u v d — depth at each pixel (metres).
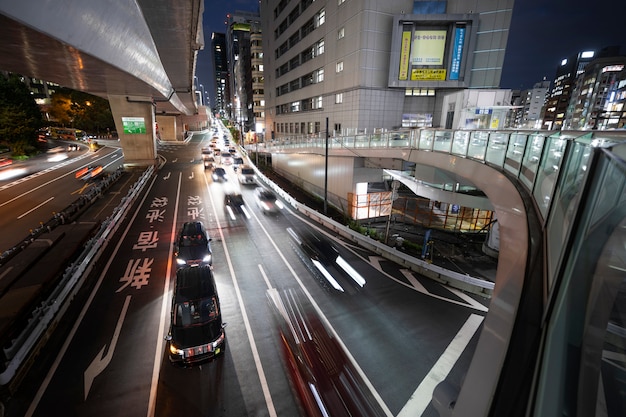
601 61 70.19
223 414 8.23
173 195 30.45
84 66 12.30
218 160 53.69
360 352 10.40
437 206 29.61
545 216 4.97
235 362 9.93
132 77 16.86
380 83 32.28
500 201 8.64
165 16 15.12
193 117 119.62
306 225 22.77
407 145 20.17
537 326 2.59
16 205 27.39
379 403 8.59
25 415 8.01
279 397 8.74
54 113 79.25
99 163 48.31
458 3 29.94
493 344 2.75
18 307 10.62
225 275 15.36
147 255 17.09
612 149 2.60
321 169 32.25
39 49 9.04
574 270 2.44
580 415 2.01
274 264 16.53
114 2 9.77
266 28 61.62
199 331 9.84
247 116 103.94
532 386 2.11
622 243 2.47
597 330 2.36
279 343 10.80
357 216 26.17
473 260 18.95
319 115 41.56
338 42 34.84
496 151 11.39
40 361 9.65
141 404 8.42
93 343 10.51
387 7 30.39
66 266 14.38
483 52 30.52
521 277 3.46
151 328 11.36
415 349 10.53
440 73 31.00
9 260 14.86
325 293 13.84
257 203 28.45
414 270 15.96
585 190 2.52
